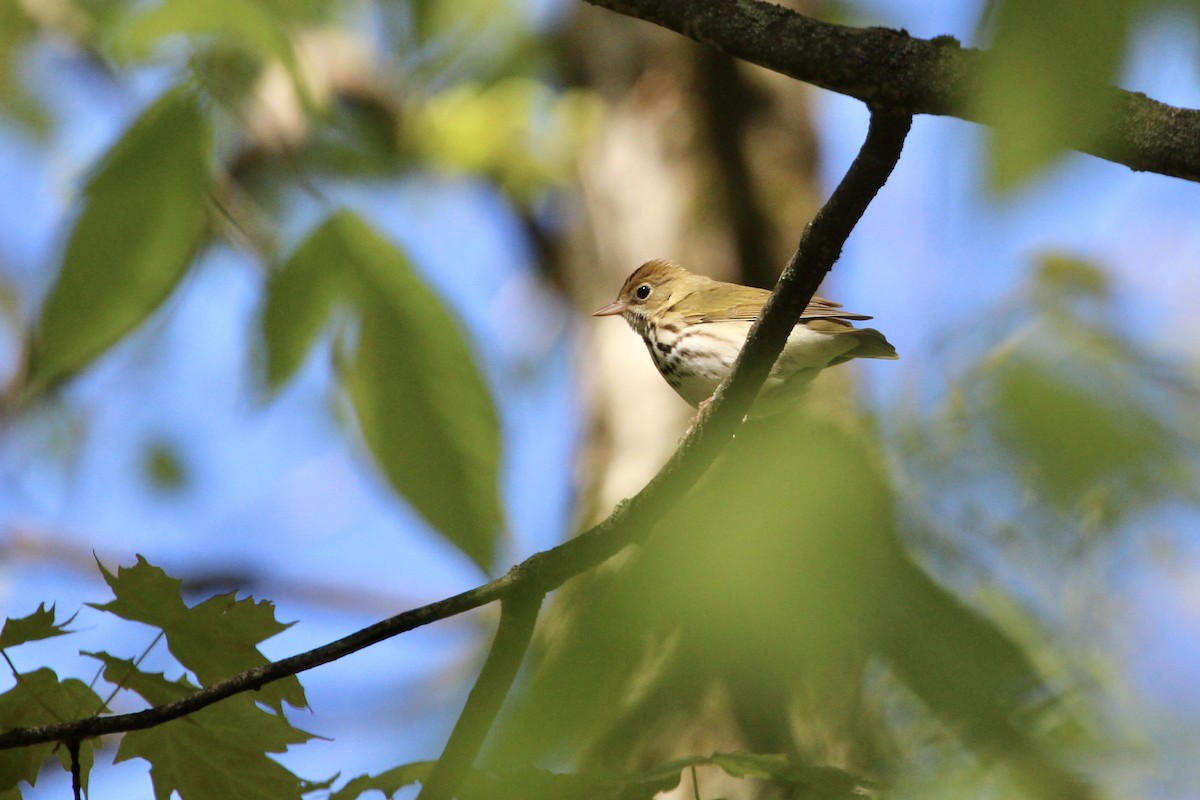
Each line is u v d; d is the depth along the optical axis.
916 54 4.54
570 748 4.52
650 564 4.34
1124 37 2.36
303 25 12.16
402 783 5.57
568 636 4.54
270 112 6.97
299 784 5.88
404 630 5.94
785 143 15.84
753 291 13.59
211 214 6.64
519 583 6.08
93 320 6.00
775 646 4.06
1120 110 4.09
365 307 6.16
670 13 4.77
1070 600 5.08
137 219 6.02
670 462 6.41
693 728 4.32
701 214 15.12
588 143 16.58
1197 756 5.68
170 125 6.10
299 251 6.25
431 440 6.07
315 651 5.85
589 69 17.12
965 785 4.85
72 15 14.59
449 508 6.00
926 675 4.57
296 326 6.26
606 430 14.09
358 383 6.14
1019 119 2.38
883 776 4.87
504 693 5.94
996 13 2.42
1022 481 4.44
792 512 4.13
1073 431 4.38
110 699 5.88
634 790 4.83
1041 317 4.75
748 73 16.17
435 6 16.72
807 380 11.70
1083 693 5.33
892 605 4.31
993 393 4.54
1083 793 5.21
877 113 4.98
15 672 5.74
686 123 15.81
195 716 5.81
